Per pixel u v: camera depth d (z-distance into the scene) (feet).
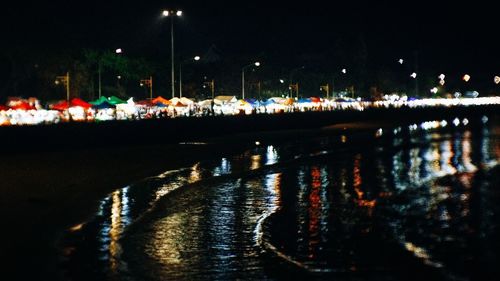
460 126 299.79
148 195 88.07
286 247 59.93
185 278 49.73
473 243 62.13
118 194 88.02
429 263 54.75
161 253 56.95
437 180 111.96
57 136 143.02
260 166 128.57
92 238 61.72
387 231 67.56
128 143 164.25
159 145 168.35
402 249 59.57
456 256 57.00
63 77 257.55
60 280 48.37
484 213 79.00
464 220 74.18
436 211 80.18
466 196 93.45
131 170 112.37
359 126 292.81
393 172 123.65
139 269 51.75
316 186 102.27
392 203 86.38
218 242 61.36
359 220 73.51
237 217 74.54
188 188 96.43
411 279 50.52
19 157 127.54
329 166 133.18
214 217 74.28
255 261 54.70
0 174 102.22
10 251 56.34
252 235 64.69
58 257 54.60
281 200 87.66
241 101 298.76
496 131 260.42
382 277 50.83
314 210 79.97
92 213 73.61
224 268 52.26
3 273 49.98
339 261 54.95
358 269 52.75
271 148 172.24
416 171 125.80
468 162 144.05
